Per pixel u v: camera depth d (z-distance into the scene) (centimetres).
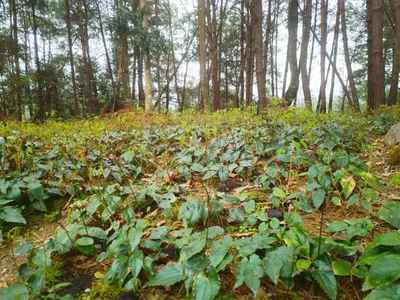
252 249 192
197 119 891
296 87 1118
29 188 324
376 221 257
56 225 299
